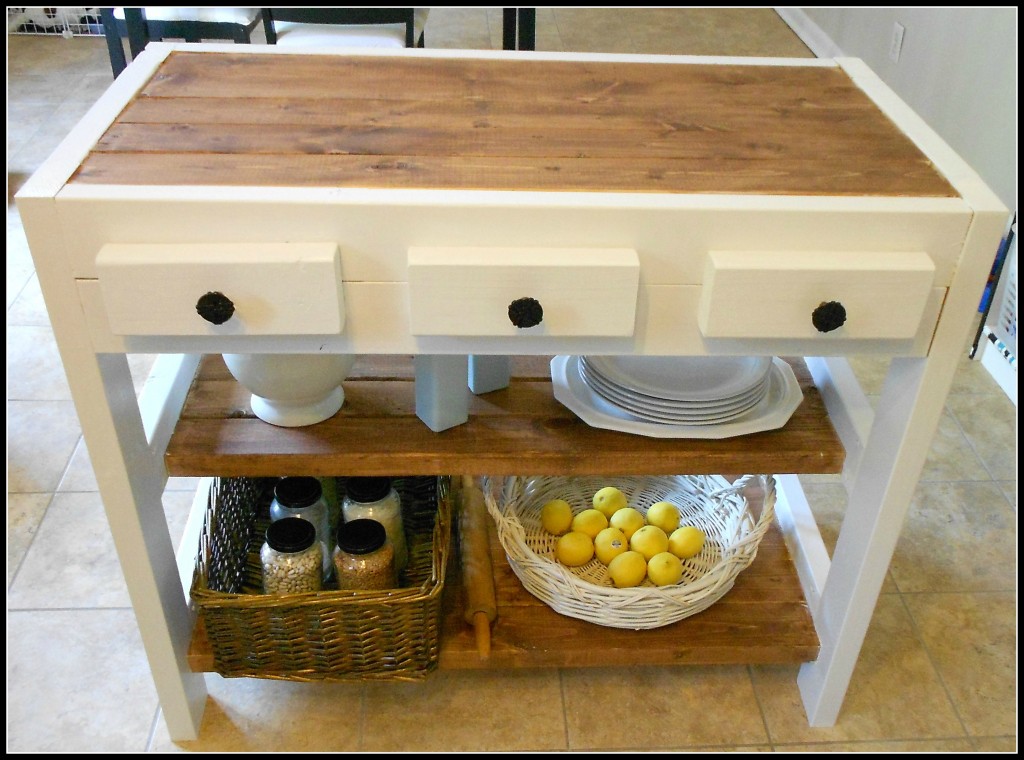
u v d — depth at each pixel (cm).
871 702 149
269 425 127
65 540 175
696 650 139
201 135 108
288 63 129
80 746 140
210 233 97
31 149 310
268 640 129
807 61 138
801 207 98
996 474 198
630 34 422
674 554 147
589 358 134
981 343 230
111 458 112
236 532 147
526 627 141
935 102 281
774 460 126
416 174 101
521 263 98
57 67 372
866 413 127
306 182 99
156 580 124
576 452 124
